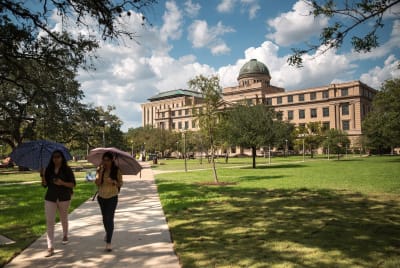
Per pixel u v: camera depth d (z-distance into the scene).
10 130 31.36
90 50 11.42
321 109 90.12
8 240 6.74
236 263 5.15
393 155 67.62
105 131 55.44
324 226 7.59
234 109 32.03
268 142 31.20
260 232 7.13
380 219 8.28
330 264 5.06
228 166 40.03
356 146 76.81
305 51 7.17
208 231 7.29
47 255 5.67
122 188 16.48
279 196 12.72
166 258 5.49
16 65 11.73
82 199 12.59
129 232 7.30
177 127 120.00
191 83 19.62
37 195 14.64
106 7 7.93
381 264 5.05
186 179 21.86
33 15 9.23
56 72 12.35
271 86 108.06
